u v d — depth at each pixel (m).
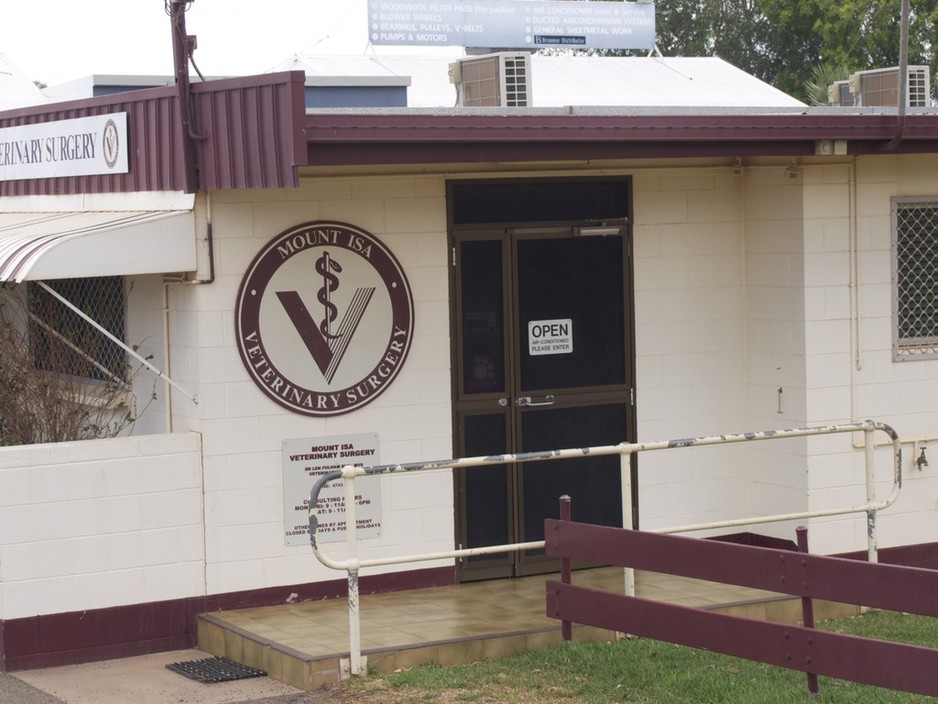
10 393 10.41
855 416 10.76
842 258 10.68
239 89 8.80
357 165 9.27
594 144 9.53
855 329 10.73
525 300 10.40
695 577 7.73
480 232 10.22
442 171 10.07
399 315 9.96
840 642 7.07
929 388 11.04
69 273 8.99
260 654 8.57
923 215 11.04
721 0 42.06
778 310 10.77
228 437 9.46
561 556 8.48
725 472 11.09
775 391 10.84
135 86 13.14
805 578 7.23
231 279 9.45
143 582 9.21
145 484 9.20
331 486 9.77
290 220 9.60
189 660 9.02
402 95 13.48
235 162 8.88
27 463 8.87
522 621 8.97
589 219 10.55
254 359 9.51
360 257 9.83
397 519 9.98
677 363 10.88
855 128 10.12
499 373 10.34
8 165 12.53
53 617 8.95
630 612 8.07
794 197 10.59
